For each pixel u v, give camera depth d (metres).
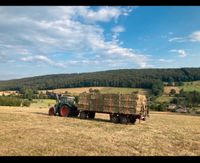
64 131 17.67
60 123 21.89
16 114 27.44
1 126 18.94
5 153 11.27
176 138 16.61
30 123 21.17
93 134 16.95
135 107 23.48
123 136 16.67
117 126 21.58
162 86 102.38
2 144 12.95
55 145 13.09
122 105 23.95
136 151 12.55
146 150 12.78
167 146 13.98
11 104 66.12
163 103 78.56
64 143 13.70
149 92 101.19
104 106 24.86
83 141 14.41
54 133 16.67
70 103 27.33
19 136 15.18
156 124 24.27
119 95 24.19
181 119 31.50
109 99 24.66
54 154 11.36
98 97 25.31
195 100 87.06
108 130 19.16
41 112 32.75
